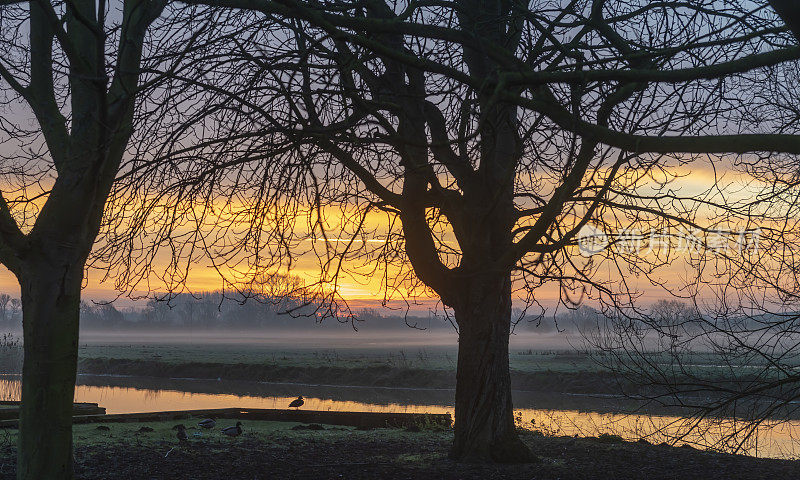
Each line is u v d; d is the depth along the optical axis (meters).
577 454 10.64
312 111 5.23
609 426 16.75
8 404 15.55
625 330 7.64
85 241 6.46
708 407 7.19
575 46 7.13
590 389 30.75
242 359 60.59
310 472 9.00
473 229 9.55
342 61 6.27
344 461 9.88
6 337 40.97
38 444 6.23
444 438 12.60
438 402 29.33
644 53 5.67
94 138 6.19
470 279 9.73
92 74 6.05
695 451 11.06
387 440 12.20
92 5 6.63
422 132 8.30
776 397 6.70
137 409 23.83
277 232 5.85
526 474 8.95
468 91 6.55
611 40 7.23
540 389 32.50
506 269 6.66
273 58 5.68
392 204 9.33
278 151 5.38
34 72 6.80
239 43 5.68
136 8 6.04
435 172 8.41
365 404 28.09
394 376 40.53
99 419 13.91
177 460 9.69
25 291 6.38
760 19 6.61
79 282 6.53
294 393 34.25
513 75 4.81
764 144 4.61
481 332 9.87
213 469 9.10
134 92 5.34
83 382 42.12
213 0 5.82
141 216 6.53
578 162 5.93
